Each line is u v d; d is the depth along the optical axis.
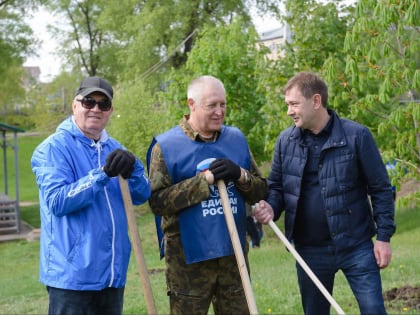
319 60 11.57
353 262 3.98
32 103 46.59
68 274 3.44
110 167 3.45
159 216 4.04
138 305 7.04
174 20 27.64
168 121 15.10
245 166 4.05
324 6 11.62
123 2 29.14
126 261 3.64
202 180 3.72
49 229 3.51
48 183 3.46
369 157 3.95
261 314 6.04
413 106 6.00
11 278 12.16
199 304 3.92
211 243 3.82
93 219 3.51
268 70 11.79
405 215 15.11
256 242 4.18
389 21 5.71
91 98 3.59
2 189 32.06
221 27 14.74
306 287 4.13
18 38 28.91
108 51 34.12
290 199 4.09
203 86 3.81
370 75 6.27
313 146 4.03
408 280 6.98
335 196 3.96
